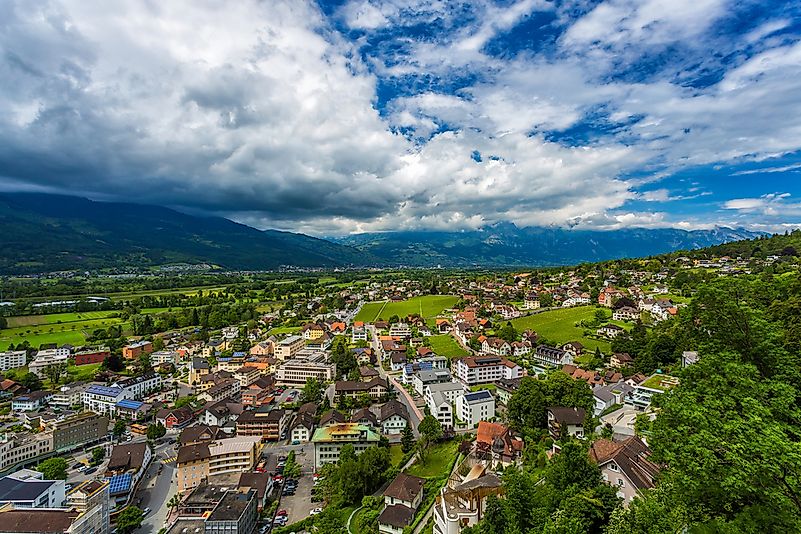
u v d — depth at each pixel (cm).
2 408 18962
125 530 10488
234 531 9412
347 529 9444
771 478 3169
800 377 4078
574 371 17138
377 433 13688
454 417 15288
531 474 9100
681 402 4031
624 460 7612
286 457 13962
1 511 9619
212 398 19375
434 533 8556
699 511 3884
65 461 13412
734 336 4453
